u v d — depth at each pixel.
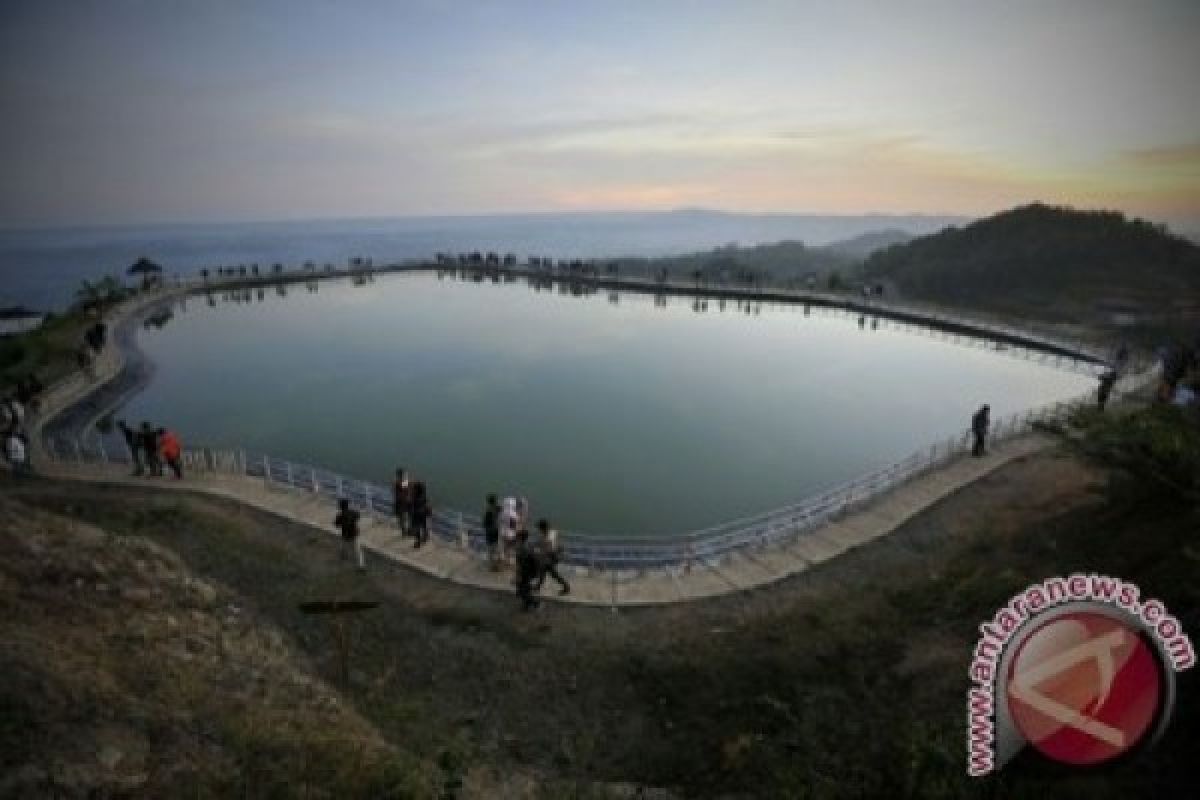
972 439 24.27
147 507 17.92
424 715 10.79
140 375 38.34
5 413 24.70
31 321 62.12
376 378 40.91
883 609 14.04
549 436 31.36
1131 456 13.47
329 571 15.84
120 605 10.13
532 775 9.59
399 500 17.62
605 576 16.27
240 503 19.53
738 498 25.00
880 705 10.41
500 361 44.97
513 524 16.31
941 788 6.70
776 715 10.66
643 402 36.34
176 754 6.76
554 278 74.69
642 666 12.48
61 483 20.47
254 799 6.42
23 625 8.27
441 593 15.23
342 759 7.66
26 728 6.21
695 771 9.72
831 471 27.34
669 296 65.69
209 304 62.78
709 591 15.45
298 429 32.00
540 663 12.67
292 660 11.22
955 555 16.23
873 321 52.78
